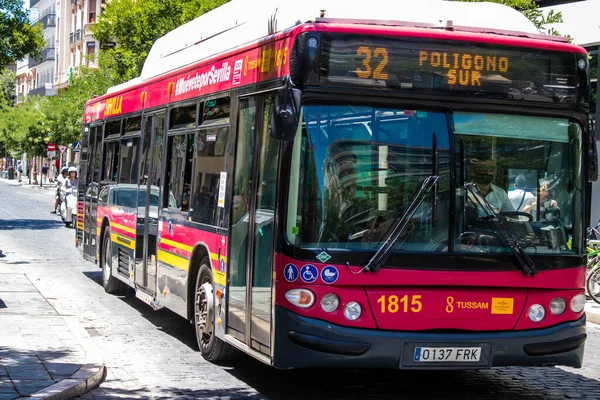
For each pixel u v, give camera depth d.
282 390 9.82
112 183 17.33
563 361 9.10
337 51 8.77
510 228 9.02
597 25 24.31
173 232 12.68
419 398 9.61
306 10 9.46
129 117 16.25
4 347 10.83
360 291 8.61
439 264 8.74
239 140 10.30
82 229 20.41
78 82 62.56
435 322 8.74
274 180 9.09
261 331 9.22
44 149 87.75
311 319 8.55
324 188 8.67
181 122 12.81
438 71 9.00
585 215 9.35
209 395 9.48
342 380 10.48
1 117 96.75
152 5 35.38
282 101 8.58
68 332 11.98
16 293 15.89
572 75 9.36
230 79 10.74
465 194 8.91
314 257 8.57
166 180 13.31
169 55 14.35
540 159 9.20
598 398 9.78
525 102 9.20
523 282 8.95
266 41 9.64
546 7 25.89
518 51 9.22
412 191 8.84
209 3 33.81
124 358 11.42
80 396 9.20
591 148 9.41
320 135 8.70
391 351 8.60
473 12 9.80
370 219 8.73
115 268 16.70
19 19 39.84
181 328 13.87
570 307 9.15
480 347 8.78
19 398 8.34
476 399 9.61
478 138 9.04
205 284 11.30
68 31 106.44
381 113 8.86
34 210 49.03
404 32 8.94
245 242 9.81
